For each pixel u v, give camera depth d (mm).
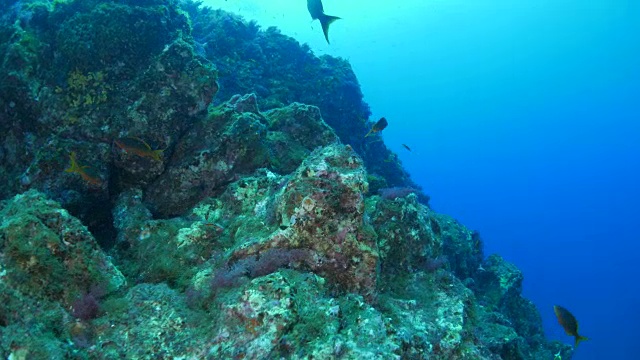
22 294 3424
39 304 3443
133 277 4789
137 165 6273
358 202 4621
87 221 5945
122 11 6613
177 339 3523
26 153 6117
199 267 4684
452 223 13477
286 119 8875
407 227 6051
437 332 4797
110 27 6453
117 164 6285
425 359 4168
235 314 3494
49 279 3611
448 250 11922
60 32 6422
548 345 13047
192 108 6652
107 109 6309
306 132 8852
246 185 6023
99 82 6367
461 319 5125
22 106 6098
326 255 4512
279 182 5586
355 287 4562
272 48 14656
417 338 4289
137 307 3760
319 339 3320
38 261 3604
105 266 4129
